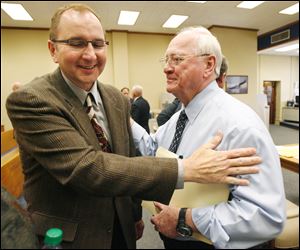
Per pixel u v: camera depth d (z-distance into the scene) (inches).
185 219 33.1
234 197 31.8
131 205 36.6
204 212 32.0
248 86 251.8
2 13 194.9
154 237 72.0
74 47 30.2
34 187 30.6
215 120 36.0
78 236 30.0
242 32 246.4
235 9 198.1
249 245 30.9
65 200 30.0
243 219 29.7
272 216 29.8
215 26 235.8
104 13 199.0
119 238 34.6
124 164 25.8
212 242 31.5
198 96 39.3
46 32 234.1
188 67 37.5
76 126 30.3
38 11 191.6
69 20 29.7
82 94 33.3
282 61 399.2
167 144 45.5
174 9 195.2
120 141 36.4
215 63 38.8
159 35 258.4
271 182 30.4
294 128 347.6
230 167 27.2
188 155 38.1
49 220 29.4
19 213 16.9
